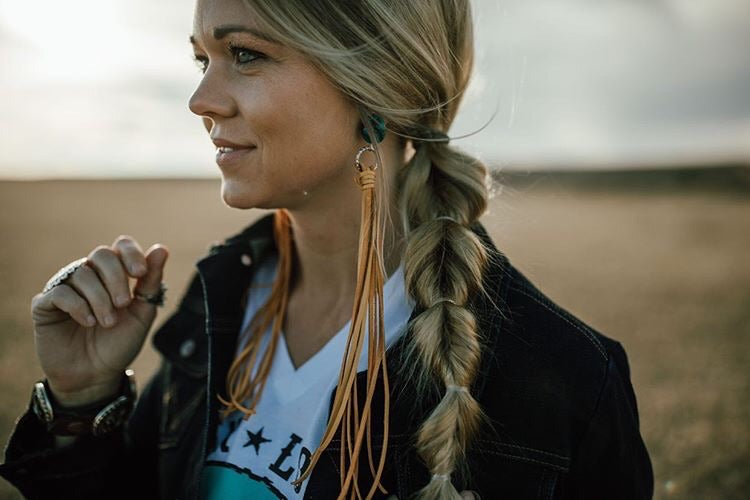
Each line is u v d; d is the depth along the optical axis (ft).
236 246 6.07
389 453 4.83
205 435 5.44
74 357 5.55
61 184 113.39
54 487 5.59
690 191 94.68
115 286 5.26
